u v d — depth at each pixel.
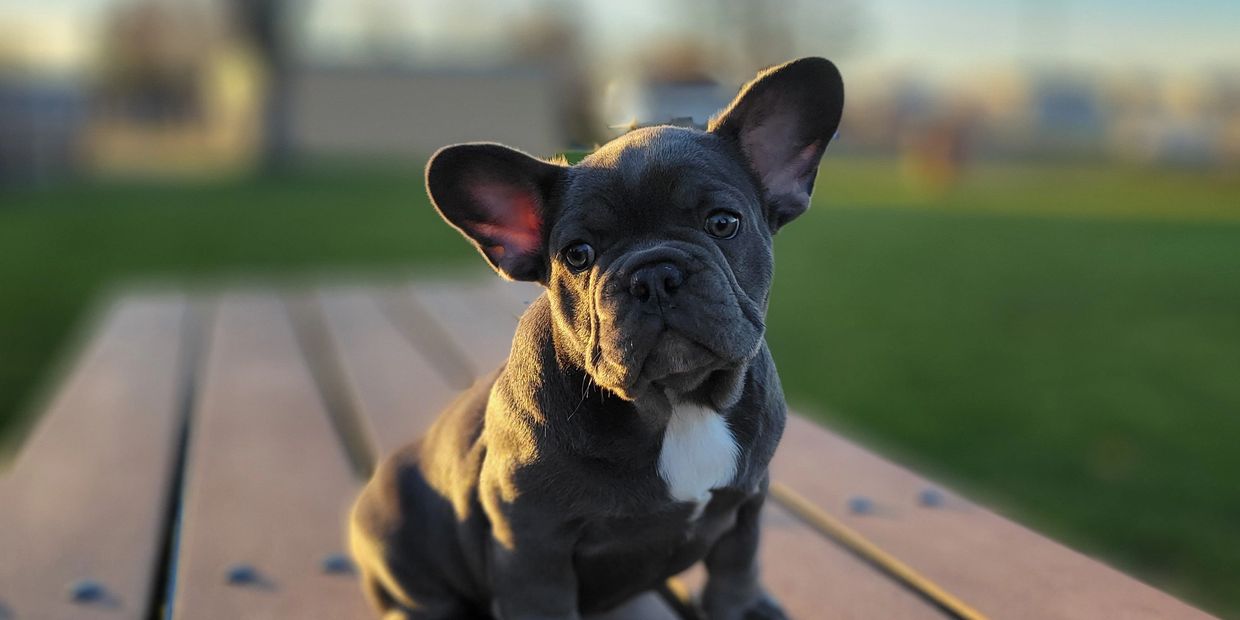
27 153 7.72
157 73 19.78
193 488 1.17
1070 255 3.89
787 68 0.82
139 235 4.90
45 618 0.92
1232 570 1.37
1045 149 10.89
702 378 0.77
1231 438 1.80
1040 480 1.64
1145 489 1.59
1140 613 0.89
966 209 5.67
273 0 11.43
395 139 12.27
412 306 2.21
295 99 11.90
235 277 3.57
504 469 0.79
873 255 3.98
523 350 0.80
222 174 9.79
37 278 3.65
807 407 2.02
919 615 0.91
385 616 0.91
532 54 16.80
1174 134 9.20
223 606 0.94
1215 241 4.23
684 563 0.84
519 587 0.80
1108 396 2.06
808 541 1.03
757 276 0.80
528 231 0.84
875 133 12.38
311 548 1.03
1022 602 0.91
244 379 1.58
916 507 1.09
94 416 1.41
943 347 2.49
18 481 1.19
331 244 4.53
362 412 1.41
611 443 0.77
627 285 0.75
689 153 0.80
